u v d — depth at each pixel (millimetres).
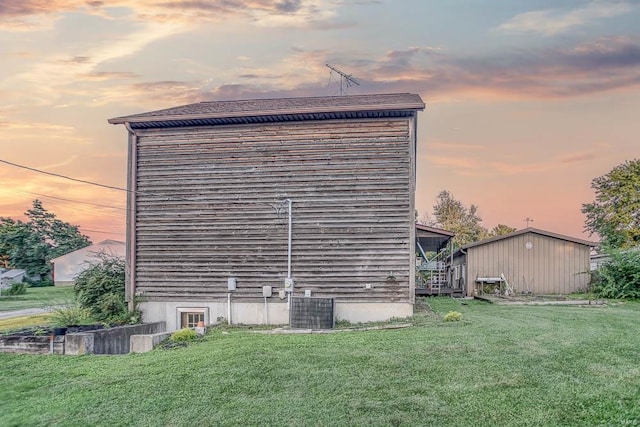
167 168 14078
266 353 8469
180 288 13844
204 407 6012
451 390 6148
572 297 20031
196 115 13492
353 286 13070
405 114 13102
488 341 8836
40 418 5957
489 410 5469
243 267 13570
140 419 5762
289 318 12805
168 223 14000
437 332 10070
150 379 7285
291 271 13320
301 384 6648
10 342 10219
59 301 17250
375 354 8102
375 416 5465
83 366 8680
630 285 18781
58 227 61000
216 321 13586
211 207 13828
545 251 23391
